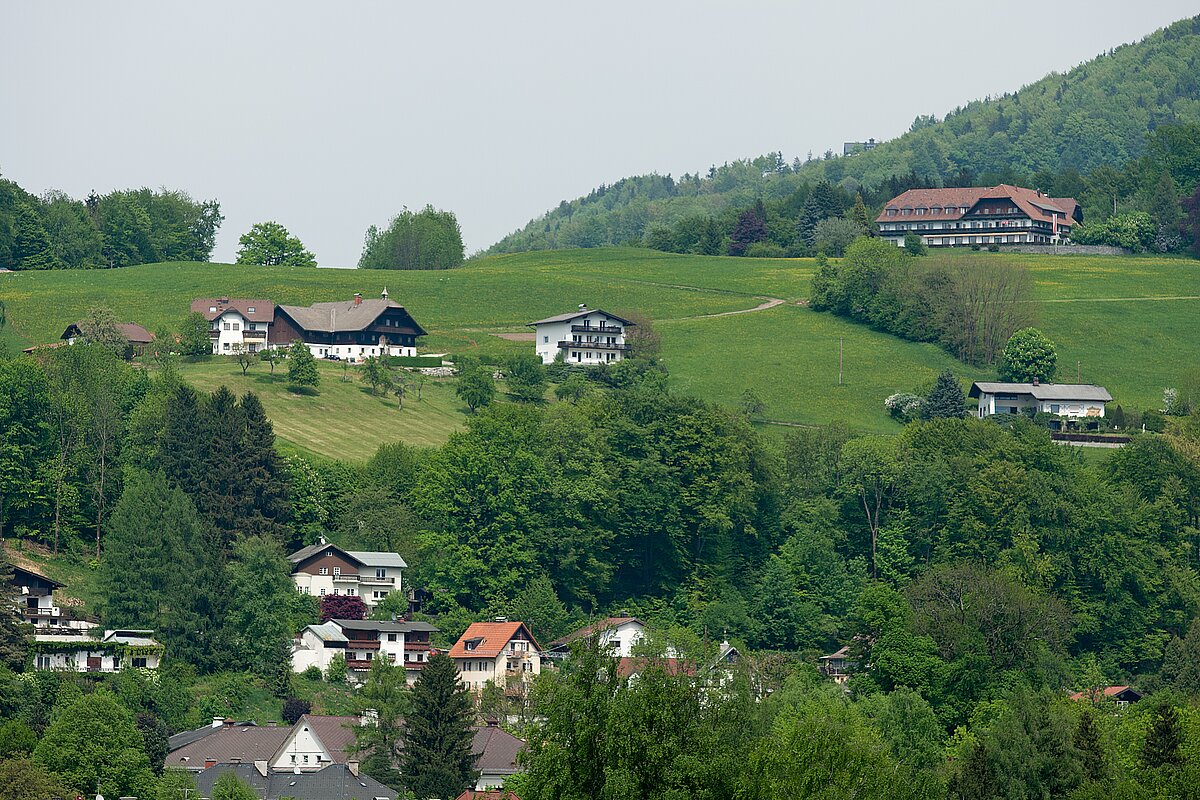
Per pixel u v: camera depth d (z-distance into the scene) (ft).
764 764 574.15
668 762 547.08
